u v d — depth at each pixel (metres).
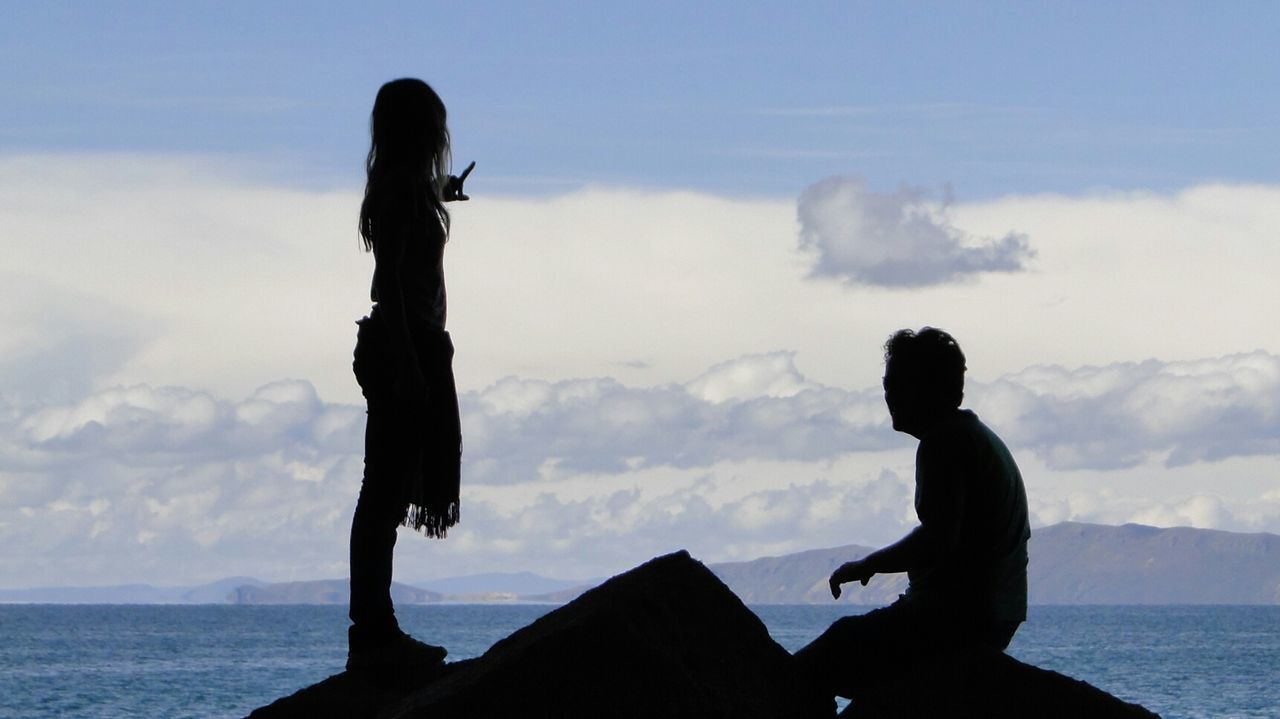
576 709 6.62
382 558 7.96
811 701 7.36
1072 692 6.97
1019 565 7.59
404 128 8.05
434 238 8.02
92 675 118.50
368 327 7.98
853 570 7.64
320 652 172.50
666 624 7.02
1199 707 81.44
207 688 100.62
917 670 7.20
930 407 7.70
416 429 7.96
